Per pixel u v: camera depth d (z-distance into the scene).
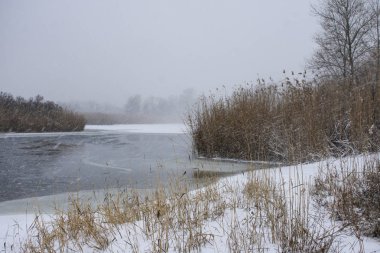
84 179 10.10
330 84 11.78
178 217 4.95
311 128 10.02
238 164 11.70
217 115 13.50
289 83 11.82
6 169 11.91
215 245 4.29
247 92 13.53
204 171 10.41
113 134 29.44
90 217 5.00
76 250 4.45
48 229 5.49
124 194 7.48
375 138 8.61
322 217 4.99
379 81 10.06
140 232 4.74
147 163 12.70
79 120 35.31
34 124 31.41
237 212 5.38
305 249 4.05
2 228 5.82
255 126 12.10
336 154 9.67
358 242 4.28
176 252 4.16
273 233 4.38
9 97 34.06
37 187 9.22
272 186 6.03
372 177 5.59
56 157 14.76
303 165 8.55
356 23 23.27
